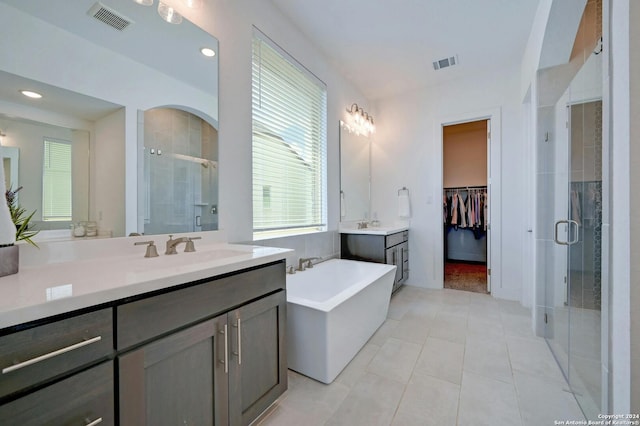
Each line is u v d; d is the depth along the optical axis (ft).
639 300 2.68
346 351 6.06
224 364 3.63
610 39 3.08
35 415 2.09
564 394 5.09
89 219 4.03
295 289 7.54
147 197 4.74
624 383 2.82
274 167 7.72
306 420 4.50
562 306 6.02
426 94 12.07
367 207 12.96
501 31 8.25
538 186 7.32
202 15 5.60
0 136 3.29
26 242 3.45
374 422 4.45
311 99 9.22
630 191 2.72
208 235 5.71
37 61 3.58
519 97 10.25
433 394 5.11
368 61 10.00
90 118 4.06
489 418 4.51
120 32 4.42
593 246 4.48
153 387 2.86
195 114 5.52
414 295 10.98
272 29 7.32
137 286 2.68
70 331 2.28
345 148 11.16
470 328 7.93
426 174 12.13
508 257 10.50
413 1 7.09
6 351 1.97
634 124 2.68
